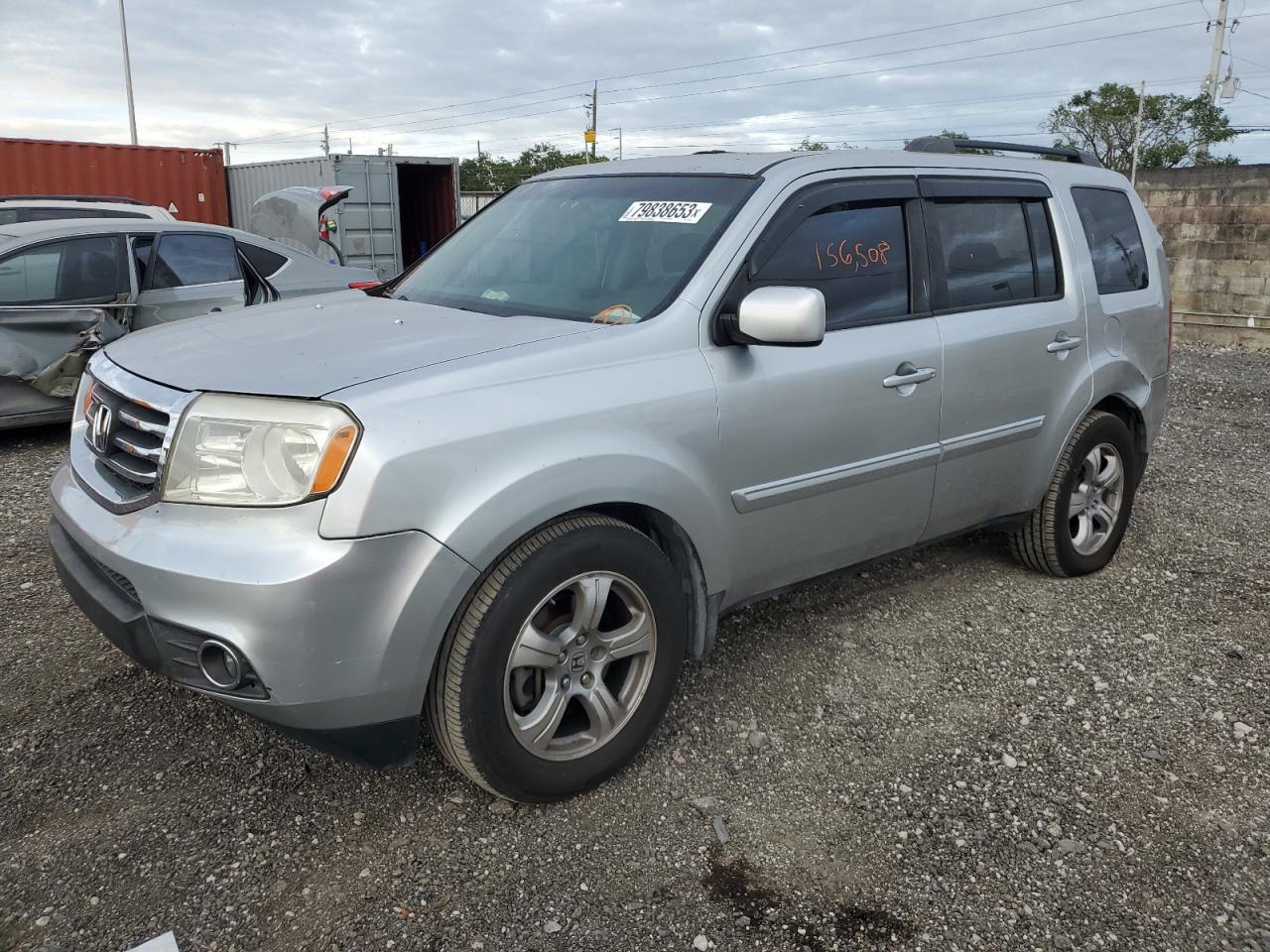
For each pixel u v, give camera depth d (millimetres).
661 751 3121
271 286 7695
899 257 3631
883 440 3486
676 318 2980
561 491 2594
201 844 2623
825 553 3490
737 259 3127
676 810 2836
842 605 4246
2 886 2445
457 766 2691
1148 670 3760
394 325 3021
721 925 2400
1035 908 2490
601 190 3701
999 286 3998
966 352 3734
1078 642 3982
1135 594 4488
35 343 6430
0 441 6742
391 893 2469
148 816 2725
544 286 3348
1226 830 2824
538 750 2715
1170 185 14500
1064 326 4195
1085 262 4398
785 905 2475
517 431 2545
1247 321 14172
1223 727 3373
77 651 3621
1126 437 4660
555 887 2514
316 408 2355
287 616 2273
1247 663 3832
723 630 3959
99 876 2492
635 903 2465
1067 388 4234
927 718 3375
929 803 2904
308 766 2971
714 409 2967
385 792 2861
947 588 4477
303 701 2348
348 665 2361
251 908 2404
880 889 2545
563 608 2777
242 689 2371
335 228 14531
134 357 2865
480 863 2590
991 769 3090
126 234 6949
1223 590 4559
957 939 2379
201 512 2381
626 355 2846
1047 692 3576
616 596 2902
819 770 3059
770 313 2848
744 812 2838
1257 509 5848
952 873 2609
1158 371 4910
